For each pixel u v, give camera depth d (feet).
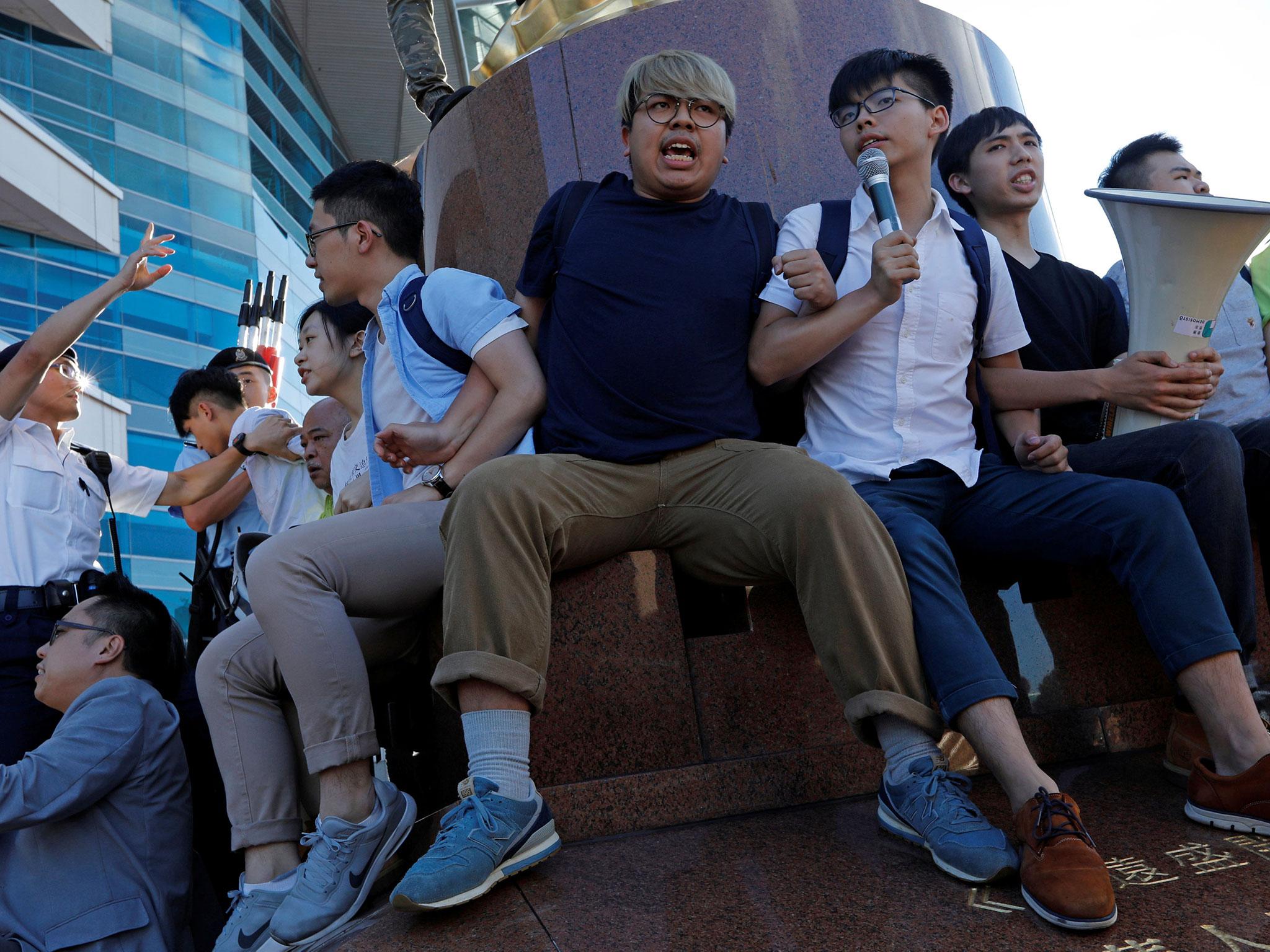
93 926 8.56
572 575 7.39
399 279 8.74
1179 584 7.04
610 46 10.73
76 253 63.16
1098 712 8.29
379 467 8.76
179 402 14.96
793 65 10.72
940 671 6.60
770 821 7.03
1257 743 6.69
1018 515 7.80
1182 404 8.12
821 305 7.68
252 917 7.18
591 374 7.67
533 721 7.14
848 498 6.79
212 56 76.69
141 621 9.76
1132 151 11.31
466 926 5.82
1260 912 5.42
